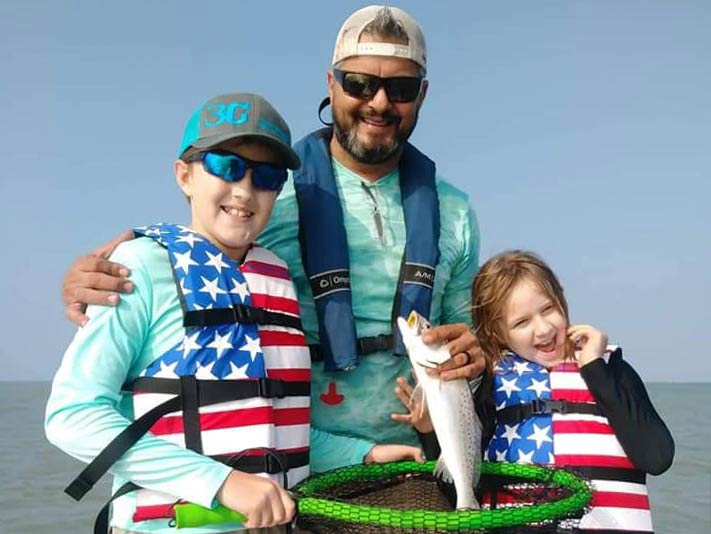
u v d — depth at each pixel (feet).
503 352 5.42
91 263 4.00
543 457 5.04
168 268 4.16
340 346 4.98
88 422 3.74
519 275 5.27
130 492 3.97
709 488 23.98
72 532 18.12
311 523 3.82
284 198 5.26
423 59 5.16
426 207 5.39
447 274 5.52
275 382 4.24
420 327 4.68
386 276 5.24
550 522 3.67
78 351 3.87
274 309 4.42
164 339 4.06
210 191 4.30
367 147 5.15
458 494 4.46
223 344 4.12
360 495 4.63
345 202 5.34
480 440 4.78
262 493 3.68
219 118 4.30
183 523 3.74
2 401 92.58
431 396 4.58
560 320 5.26
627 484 4.93
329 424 5.09
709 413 69.05
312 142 5.46
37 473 26.23
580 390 5.11
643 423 4.89
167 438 3.94
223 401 4.04
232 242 4.38
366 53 5.00
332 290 5.06
